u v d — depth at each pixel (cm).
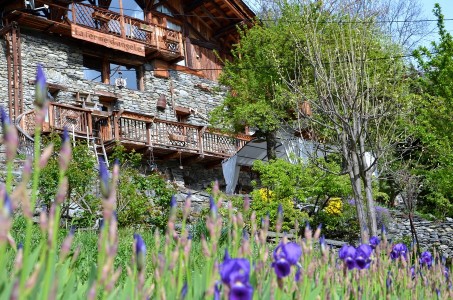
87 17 1778
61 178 148
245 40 1873
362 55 944
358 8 1291
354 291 303
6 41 1641
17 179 1084
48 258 146
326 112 894
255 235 250
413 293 368
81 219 955
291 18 1767
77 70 1761
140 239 189
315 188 1253
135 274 199
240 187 2097
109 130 1667
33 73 1661
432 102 1062
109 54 1858
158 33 1997
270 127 1648
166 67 2023
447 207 1303
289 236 1131
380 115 911
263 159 1984
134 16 2042
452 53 1045
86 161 1012
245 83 1797
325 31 1223
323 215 1395
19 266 153
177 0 2200
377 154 885
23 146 1349
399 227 1645
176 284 212
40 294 172
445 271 456
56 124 1494
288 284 229
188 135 1872
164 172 1862
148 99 1939
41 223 148
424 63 1084
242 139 2067
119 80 1859
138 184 1093
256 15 2158
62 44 1745
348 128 871
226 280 162
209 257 208
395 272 407
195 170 1989
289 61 1698
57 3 1723
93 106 1758
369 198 862
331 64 934
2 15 1689
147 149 1734
